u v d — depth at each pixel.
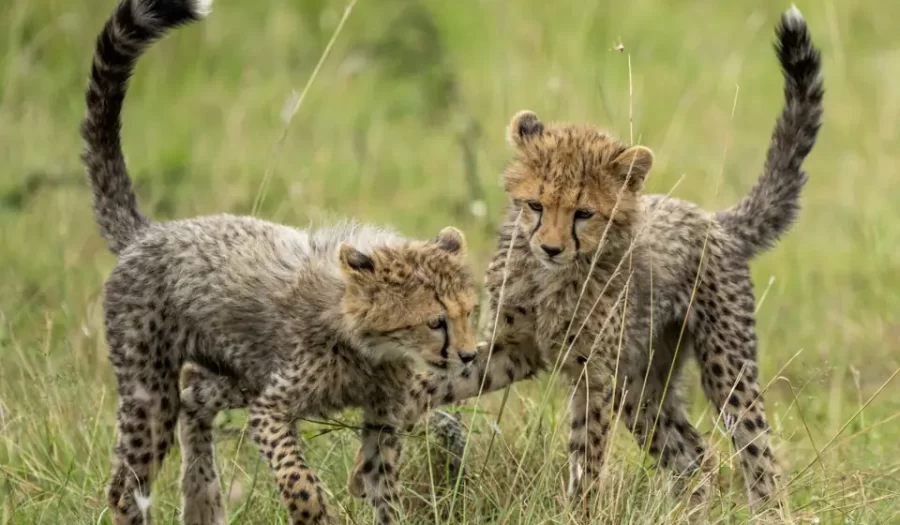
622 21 21.86
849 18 22.30
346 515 9.64
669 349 11.14
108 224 10.71
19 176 17.17
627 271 10.35
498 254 10.60
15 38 19.27
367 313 9.36
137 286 10.05
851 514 9.70
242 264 10.01
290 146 18.62
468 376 10.26
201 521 10.01
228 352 10.03
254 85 20.23
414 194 17.36
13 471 10.22
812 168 18.62
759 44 22.27
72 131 18.59
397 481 9.77
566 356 9.91
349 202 16.91
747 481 10.46
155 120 19.52
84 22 20.38
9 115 18.84
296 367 9.49
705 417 12.02
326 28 20.88
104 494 9.95
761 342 13.41
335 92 20.16
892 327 13.86
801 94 11.41
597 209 10.12
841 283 15.17
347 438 10.52
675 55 21.50
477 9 21.77
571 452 10.11
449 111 19.44
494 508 9.64
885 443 11.50
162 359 10.07
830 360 12.91
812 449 11.30
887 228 15.94
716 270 10.96
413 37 20.83
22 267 14.52
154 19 10.62
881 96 19.80
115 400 11.52
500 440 10.38
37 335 12.06
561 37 20.64
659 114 19.27
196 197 16.81
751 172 18.02
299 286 9.73
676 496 10.33
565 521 9.02
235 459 10.09
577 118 16.86
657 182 15.61
